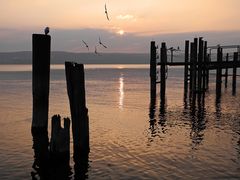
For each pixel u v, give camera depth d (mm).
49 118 27797
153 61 42406
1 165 15930
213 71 158750
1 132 22406
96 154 17375
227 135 21438
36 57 20359
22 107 33938
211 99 40125
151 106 35094
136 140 20250
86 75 117812
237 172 14695
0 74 112312
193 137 20953
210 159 16500
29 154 17609
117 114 30000
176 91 51938
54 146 16781
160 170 14992
